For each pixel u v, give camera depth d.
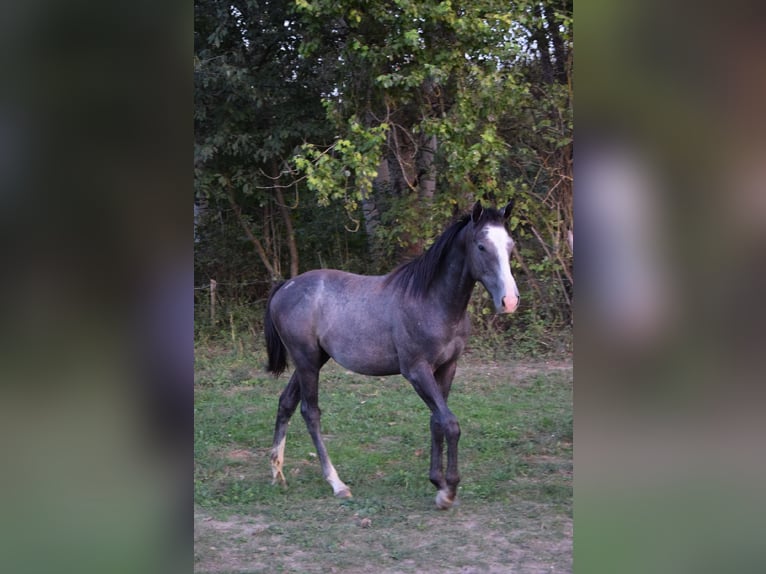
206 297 9.73
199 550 3.61
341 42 8.64
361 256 10.24
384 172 9.91
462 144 7.74
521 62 8.43
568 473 4.76
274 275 9.95
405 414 6.24
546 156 8.66
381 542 3.73
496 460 5.06
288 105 9.22
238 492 4.51
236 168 9.47
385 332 4.34
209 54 8.79
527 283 9.03
